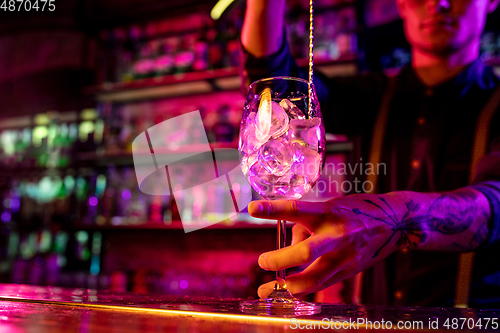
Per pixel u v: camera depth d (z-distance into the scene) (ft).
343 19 7.77
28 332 1.10
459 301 3.82
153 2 9.35
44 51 9.87
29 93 9.84
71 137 9.96
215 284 7.69
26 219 9.53
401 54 7.50
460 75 4.46
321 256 1.84
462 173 4.15
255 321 1.37
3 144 11.04
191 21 9.38
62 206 9.47
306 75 4.17
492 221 2.44
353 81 5.14
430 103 4.50
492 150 4.10
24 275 8.91
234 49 8.24
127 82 8.85
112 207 8.69
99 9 9.77
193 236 8.69
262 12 3.00
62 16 9.91
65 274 8.63
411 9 4.46
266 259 1.70
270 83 1.83
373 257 1.93
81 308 1.67
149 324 1.27
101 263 9.13
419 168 4.35
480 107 4.33
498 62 6.48
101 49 9.71
